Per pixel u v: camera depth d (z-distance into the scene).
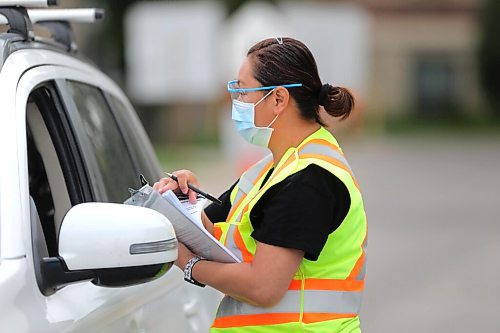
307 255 5.65
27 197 5.17
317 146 5.91
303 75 5.94
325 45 23.80
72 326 5.10
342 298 5.82
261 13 25.98
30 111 6.20
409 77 79.44
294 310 5.75
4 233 4.93
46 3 6.00
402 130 69.94
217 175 36.25
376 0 80.38
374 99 78.81
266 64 5.92
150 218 5.04
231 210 6.24
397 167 43.38
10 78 5.55
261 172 6.29
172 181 6.17
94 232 4.93
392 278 19.64
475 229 25.92
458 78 79.06
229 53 27.28
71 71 6.94
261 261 5.62
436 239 24.33
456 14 80.44
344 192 5.73
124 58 54.16
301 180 5.65
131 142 8.03
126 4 53.09
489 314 16.75
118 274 4.96
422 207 30.23
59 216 6.19
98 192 6.43
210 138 57.06
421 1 80.81
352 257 5.82
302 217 5.60
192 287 7.53
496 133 67.62
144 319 6.20
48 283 5.02
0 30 6.31
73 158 6.30
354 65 24.02
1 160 5.14
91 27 52.16
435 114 79.19
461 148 54.81
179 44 28.81
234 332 5.91
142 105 54.69
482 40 75.44
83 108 6.84
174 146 52.78
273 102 5.96
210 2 56.84
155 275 5.07
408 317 16.53
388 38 79.06
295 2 61.00
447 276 19.86
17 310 4.71
